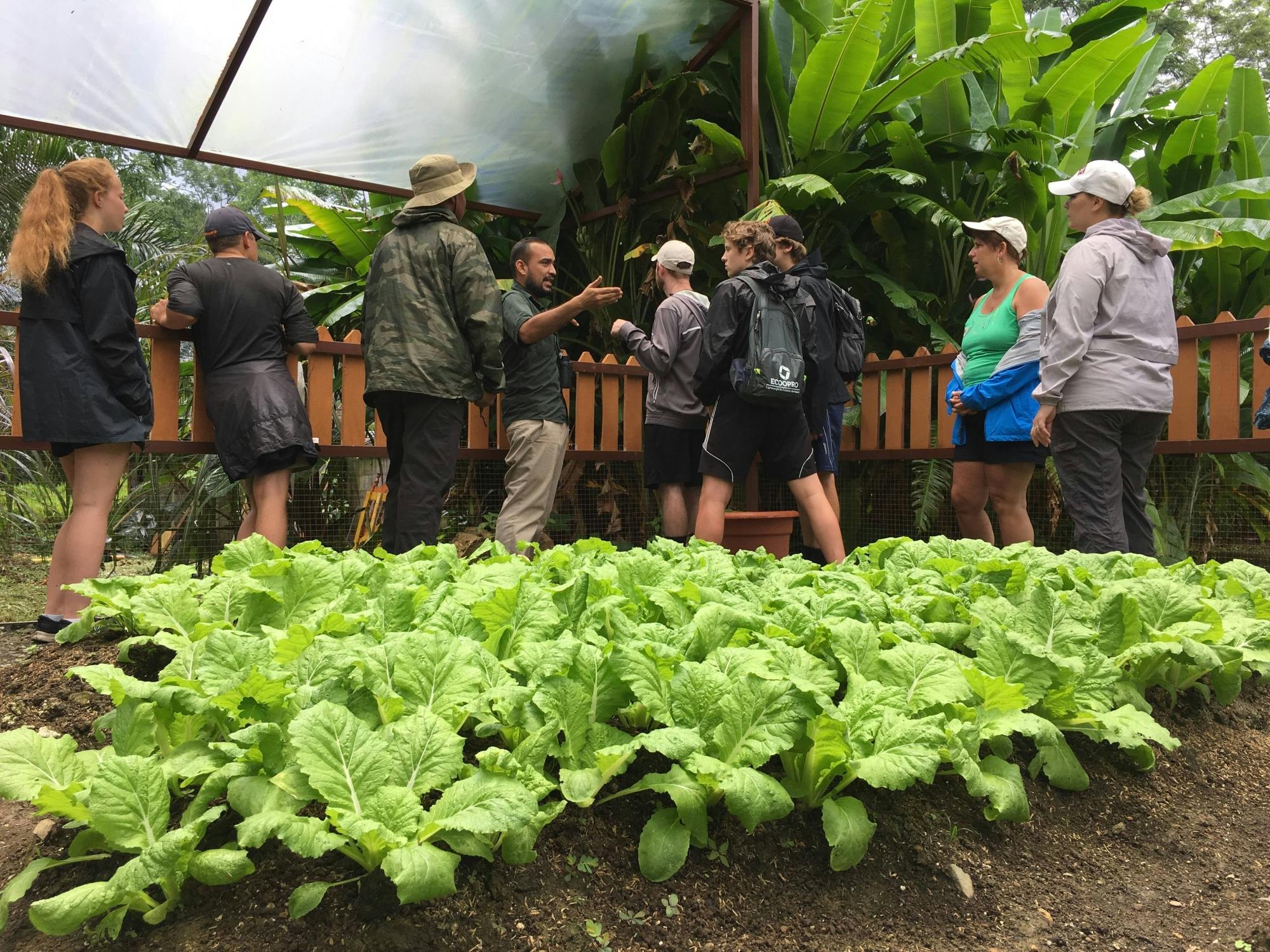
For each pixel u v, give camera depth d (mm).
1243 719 2902
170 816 1706
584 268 8320
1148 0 7461
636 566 2789
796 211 7352
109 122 6004
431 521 3998
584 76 6738
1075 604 2723
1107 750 2504
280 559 2748
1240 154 7457
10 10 5043
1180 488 5891
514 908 1607
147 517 5129
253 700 1713
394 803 1527
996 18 6805
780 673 1904
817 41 7422
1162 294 3930
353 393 5102
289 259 8359
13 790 1578
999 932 1799
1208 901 1962
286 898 1562
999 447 4449
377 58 6059
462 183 4211
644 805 1913
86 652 2688
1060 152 7695
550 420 4543
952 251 7586
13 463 5125
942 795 2152
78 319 3414
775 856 1855
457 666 1902
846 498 6758
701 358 4371
